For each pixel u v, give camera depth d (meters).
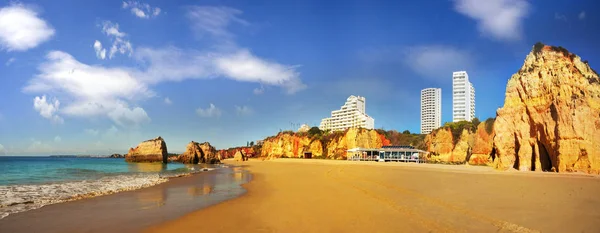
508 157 34.59
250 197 19.83
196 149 90.69
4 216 14.02
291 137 118.44
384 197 16.42
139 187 25.64
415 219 11.58
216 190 24.00
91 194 20.88
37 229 12.07
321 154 104.31
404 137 108.38
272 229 11.51
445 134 72.88
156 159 91.44
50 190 22.62
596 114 29.08
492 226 10.16
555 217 10.95
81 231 11.88
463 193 16.58
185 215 14.45
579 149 28.48
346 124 171.12
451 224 10.62
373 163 63.62
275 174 39.91
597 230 9.40
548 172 28.86
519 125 34.03
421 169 39.69
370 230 10.58
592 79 31.30
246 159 126.12
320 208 14.63
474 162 54.38
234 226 12.20
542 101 32.50
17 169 51.44
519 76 35.53
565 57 32.97
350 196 17.45
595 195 15.20
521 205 13.01
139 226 12.54
